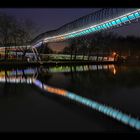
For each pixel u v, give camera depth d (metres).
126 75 43.62
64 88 26.47
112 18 51.31
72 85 29.17
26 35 105.56
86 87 27.30
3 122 12.56
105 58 138.50
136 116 13.88
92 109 15.70
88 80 35.47
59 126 11.82
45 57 132.25
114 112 14.90
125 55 142.50
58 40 101.88
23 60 97.25
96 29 64.06
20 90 24.62
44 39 107.12
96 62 111.12
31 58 122.19
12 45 99.25
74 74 46.12
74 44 123.31
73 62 104.25
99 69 62.59
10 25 96.31
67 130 11.23
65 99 19.45
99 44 132.00
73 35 82.44
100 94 21.94
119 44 142.00
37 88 26.31
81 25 69.94
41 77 40.06
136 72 51.00
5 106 16.48
